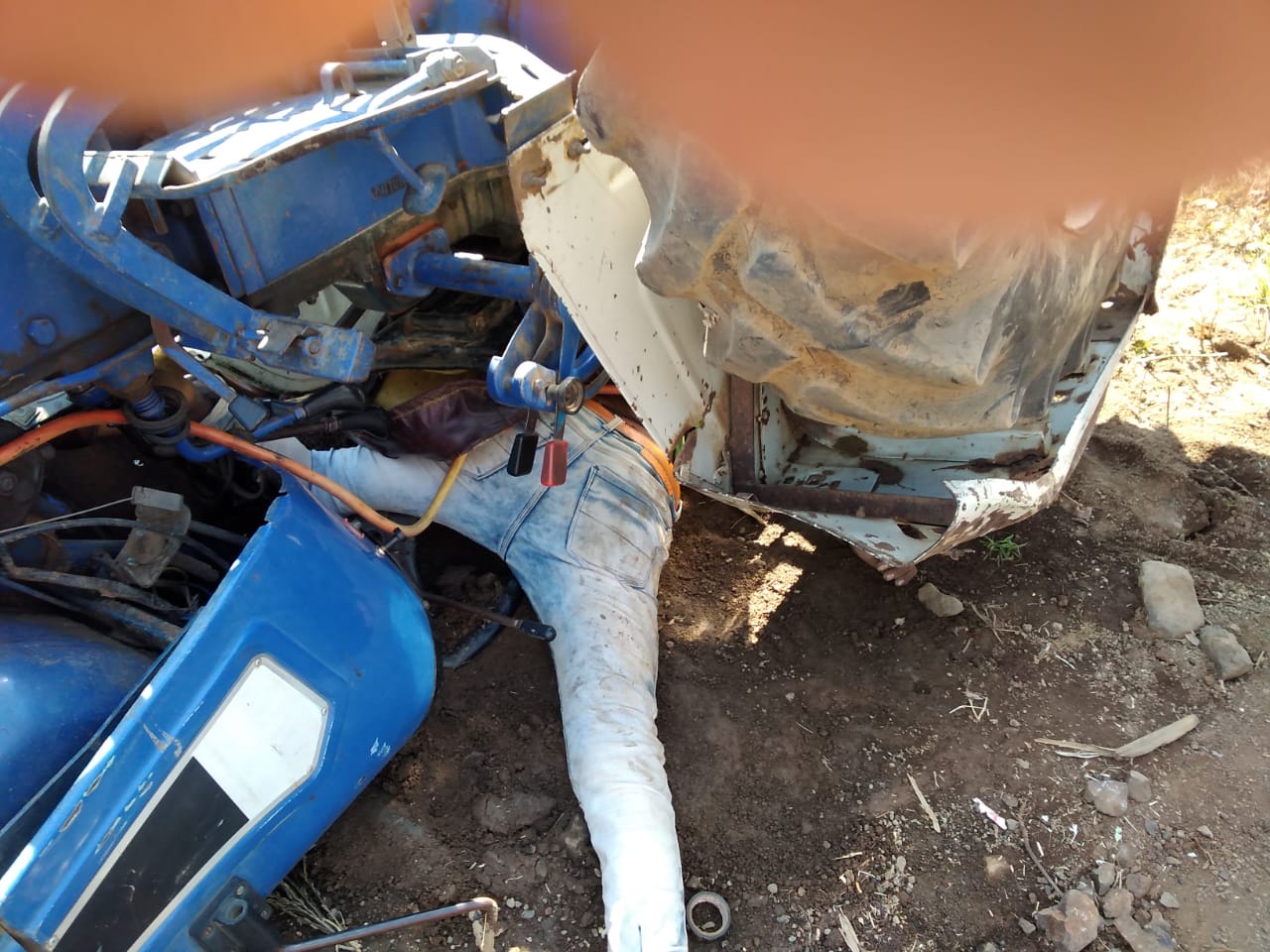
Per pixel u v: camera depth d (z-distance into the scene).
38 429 1.81
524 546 2.34
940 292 1.48
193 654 1.60
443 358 2.42
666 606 2.52
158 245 1.74
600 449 2.38
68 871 1.44
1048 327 1.75
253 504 2.47
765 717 2.22
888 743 2.14
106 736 1.61
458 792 2.12
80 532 2.07
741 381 2.22
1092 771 2.04
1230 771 2.01
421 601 2.12
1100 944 1.78
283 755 1.73
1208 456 2.80
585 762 1.95
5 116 1.42
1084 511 2.66
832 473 2.34
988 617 2.39
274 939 1.72
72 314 1.69
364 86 1.95
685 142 1.28
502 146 2.20
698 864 1.95
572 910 1.90
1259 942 1.73
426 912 1.79
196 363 1.86
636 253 1.97
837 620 2.43
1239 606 2.35
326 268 2.04
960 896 1.86
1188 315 3.33
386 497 2.42
